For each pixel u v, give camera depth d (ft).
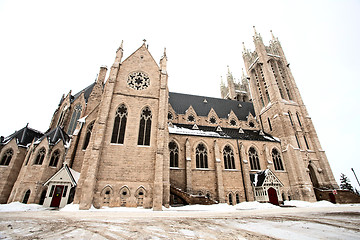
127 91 110.22
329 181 148.46
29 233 32.86
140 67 118.83
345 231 35.78
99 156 90.27
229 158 140.97
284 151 153.17
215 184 127.54
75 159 106.22
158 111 107.65
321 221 48.19
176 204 111.34
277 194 122.62
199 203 102.94
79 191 85.46
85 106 138.41
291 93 187.32
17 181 103.04
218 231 36.68
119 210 78.07
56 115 148.56
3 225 39.27
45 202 90.02
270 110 177.37
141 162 95.04
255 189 128.77
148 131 104.17
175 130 141.59
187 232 35.68
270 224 44.50
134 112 105.91
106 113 99.40
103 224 42.57
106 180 88.48
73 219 49.21
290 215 62.28
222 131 159.43
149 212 72.95
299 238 30.73
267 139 158.71
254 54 213.87
